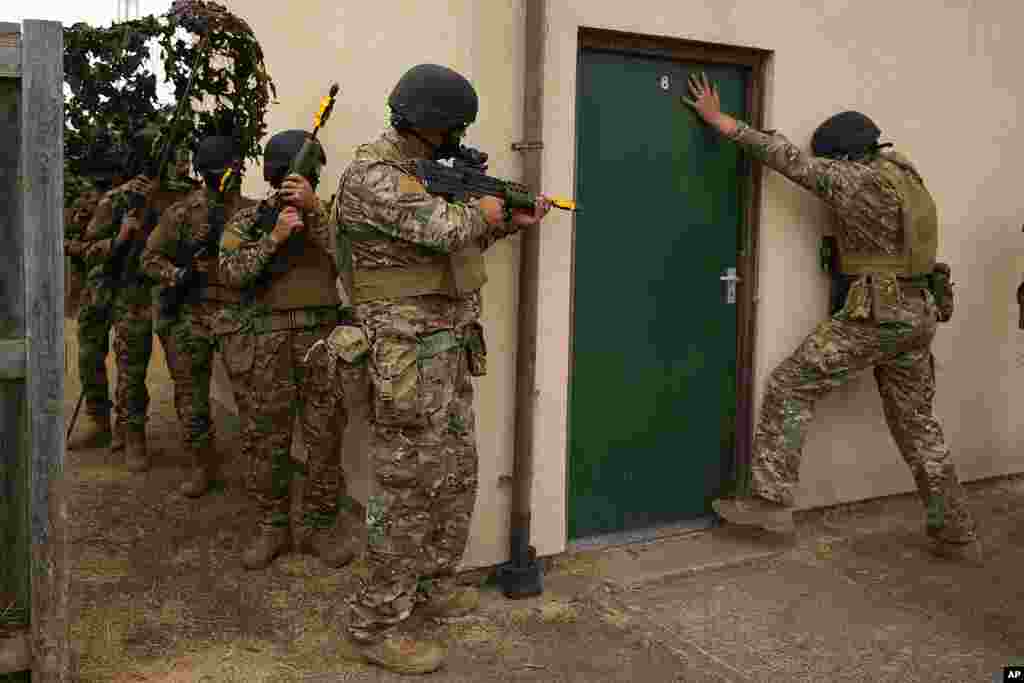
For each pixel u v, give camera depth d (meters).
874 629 3.52
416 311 2.97
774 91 4.23
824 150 4.23
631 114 3.98
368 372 3.00
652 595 3.74
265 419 3.79
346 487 4.13
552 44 3.63
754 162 4.26
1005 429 5.24
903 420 4.24
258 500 3.89
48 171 2.62
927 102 4.75
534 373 3.63
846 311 4.10
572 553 4.01
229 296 3.89
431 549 3.33
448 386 3.07
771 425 4.20
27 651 2.73
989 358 5.13
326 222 3.67
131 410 5.05
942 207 4.87
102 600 3.54
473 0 3.52
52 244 2.64
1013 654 3.36
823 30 4.35
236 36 4.08
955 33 4.80
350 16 3.77
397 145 3.03
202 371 4.61
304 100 4.14
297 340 3.76
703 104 4.07
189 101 4.13
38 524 2.69
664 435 4.25
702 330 4.29
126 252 4.86
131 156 4.70
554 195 3.69
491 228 3.03
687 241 4.20
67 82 4.18
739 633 3.45
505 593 3.66
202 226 4.21
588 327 3.98
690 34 3.95
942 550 4.21
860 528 4.57
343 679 3.03
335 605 3.55
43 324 2.64
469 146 3.54
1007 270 5.14
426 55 3.52
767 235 4.29
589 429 4.05
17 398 2.68
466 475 3.29
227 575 3.80
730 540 4.29
